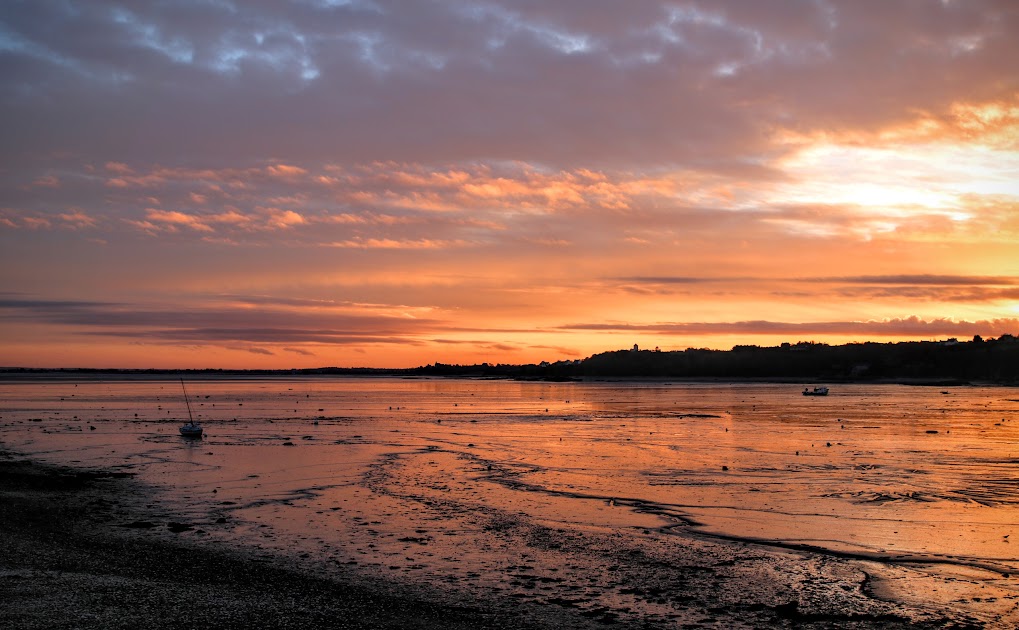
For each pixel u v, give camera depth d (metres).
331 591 17.83
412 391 193.62
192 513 26.73
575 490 31.52
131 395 146.25
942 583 18.55
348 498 29.69
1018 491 31.02
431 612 16.44
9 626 15.34
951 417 79.25
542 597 17.45
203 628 15.41
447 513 26.70
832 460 41.25
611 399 132.00
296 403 117.31
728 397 139.75
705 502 28.81
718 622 15.88
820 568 19.83
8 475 34.03
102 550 21.41
